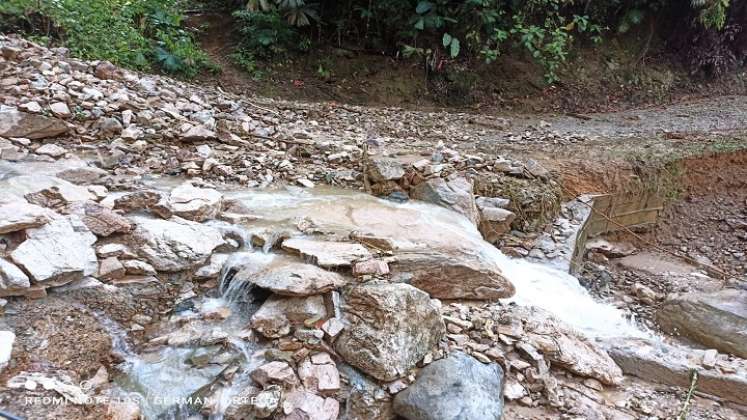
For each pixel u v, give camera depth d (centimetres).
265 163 495
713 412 287
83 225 293
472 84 944
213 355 259
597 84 991
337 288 291
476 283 341
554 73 971
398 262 330
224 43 916
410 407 242
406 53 905
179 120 526
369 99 895
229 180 456
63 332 246
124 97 521
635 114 891
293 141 550
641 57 1034
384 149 549
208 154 489
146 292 286
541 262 456
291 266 301
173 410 235
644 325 411
